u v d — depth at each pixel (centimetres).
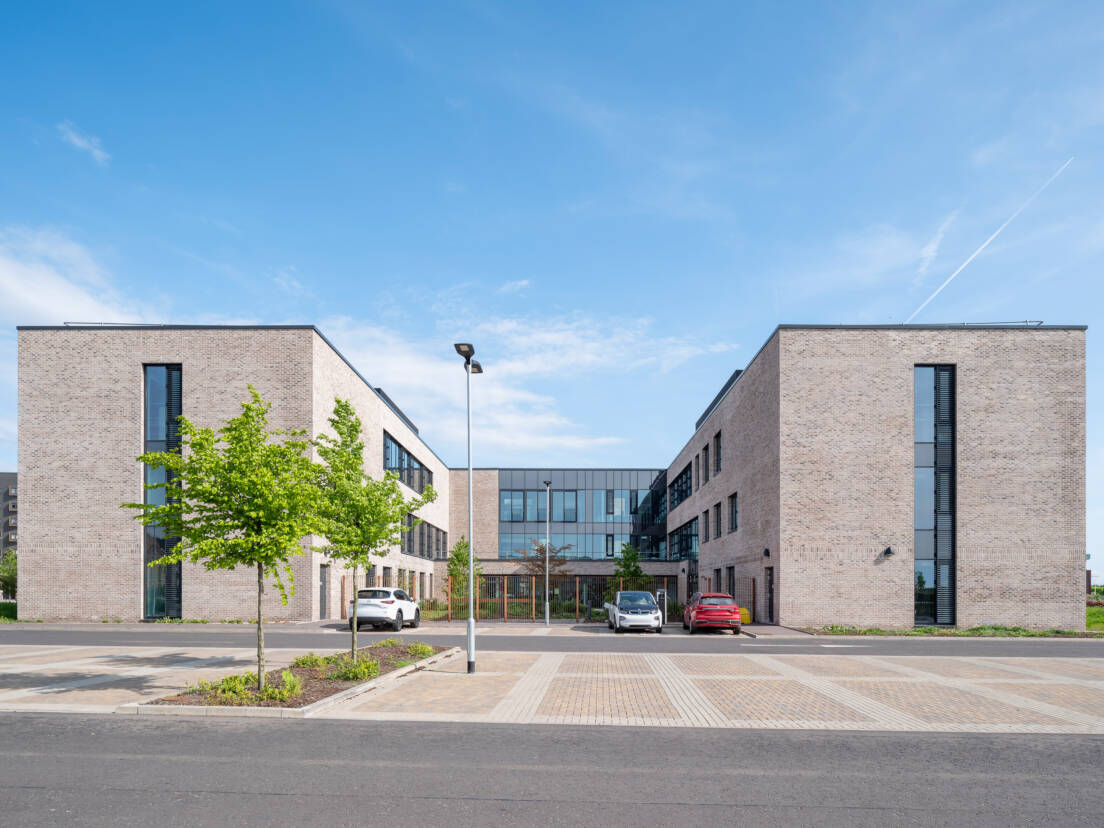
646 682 1544
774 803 746
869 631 2928
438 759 911
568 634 2912
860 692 1432
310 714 1195
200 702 1240
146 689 1420
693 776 842
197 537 1331
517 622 3753
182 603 3291
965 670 1772
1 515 13025
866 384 3178
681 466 5947
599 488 7031
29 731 1072
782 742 1019
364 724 1123
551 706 1268
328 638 2591
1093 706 1299
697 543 5250
